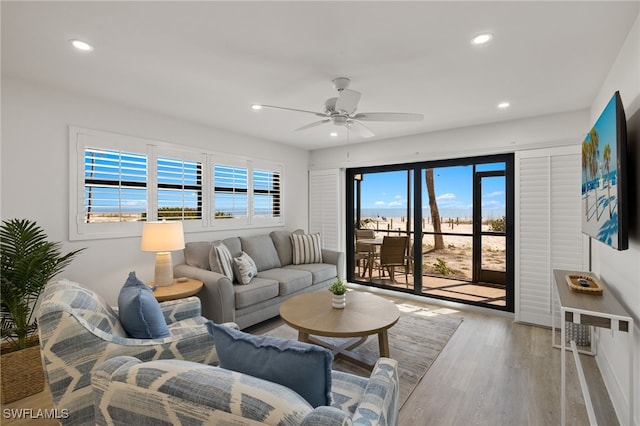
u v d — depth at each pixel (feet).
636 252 5.78
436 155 13.89
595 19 5.69
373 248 16.84
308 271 13.55
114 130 10.25
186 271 11.07
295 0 5.19
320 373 3.05
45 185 8.85
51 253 8.24
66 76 8.20
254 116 11.74
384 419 3.71
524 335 10.67
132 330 5.68
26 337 7.76
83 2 5.21
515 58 7.20
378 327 7.40
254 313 11.03
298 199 17.75
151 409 2.84
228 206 13.89
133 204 10.67
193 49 6.84
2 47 6.70
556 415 6.55
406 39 6.40
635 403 5.79
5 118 8.20
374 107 10.61
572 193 10.78
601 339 8.25
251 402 2.47
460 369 8.39
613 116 5.81
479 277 13.96
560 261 10.98
